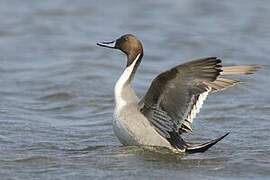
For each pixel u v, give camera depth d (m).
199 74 10.50
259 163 10.99
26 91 17.27
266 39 25.70
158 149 11.23
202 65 10.37
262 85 18.11
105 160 11.06
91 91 17.19
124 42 11.94
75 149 11.91
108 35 26.50
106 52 23.14
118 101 11.52
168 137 11.20
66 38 25.56
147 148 11.29
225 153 11.59
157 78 10.73
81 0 33.53
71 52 23.11
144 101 11.18
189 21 29.44
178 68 10.48
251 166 10.84
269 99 16.58
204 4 32.84
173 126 11.09
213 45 24.44
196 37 25.50
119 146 12.02
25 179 10.13
